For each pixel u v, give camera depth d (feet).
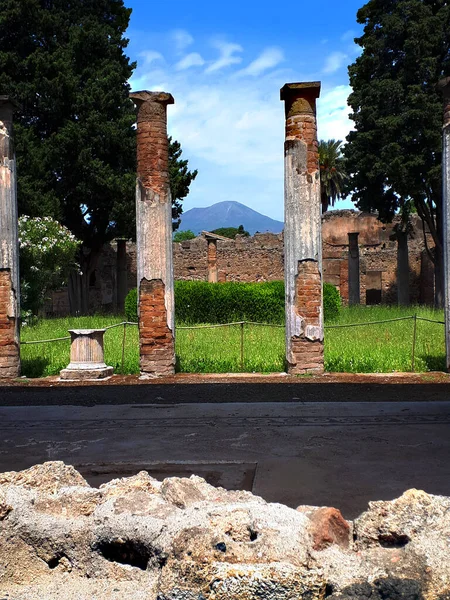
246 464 17.15
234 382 31.32
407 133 70.44
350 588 7.59
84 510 9.86
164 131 34.09
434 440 19.30
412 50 69.41
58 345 44.65
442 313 63.26
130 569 8.87
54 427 22.03
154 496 9.73
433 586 7.57
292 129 33.35
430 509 8.84
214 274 101.60
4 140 34.01
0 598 8.54
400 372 33.63
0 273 34.09
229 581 7.54
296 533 8.14
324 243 106.63
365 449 18.40
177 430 21.27
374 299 109.29
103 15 91.50
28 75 81.87
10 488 10.01
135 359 37.58
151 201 33.55
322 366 33.14
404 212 79.87
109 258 107.45
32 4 80.28
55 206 76.38
